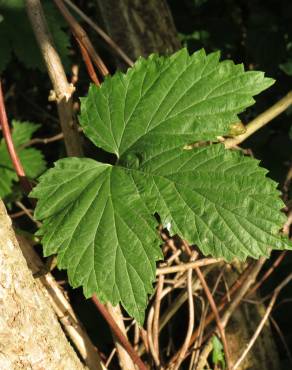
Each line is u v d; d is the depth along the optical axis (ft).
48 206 1.09
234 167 1.06
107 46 1.82
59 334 1.09
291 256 1.84
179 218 1.06
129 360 1.31
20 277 1.03
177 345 1.80
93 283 1.05
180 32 2.17
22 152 1.91
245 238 1.04
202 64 1.12
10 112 2.41
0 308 0.99
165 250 1.44
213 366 1.57
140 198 1.07
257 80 1.10
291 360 1.69
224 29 2.16
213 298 1.54
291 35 2.10
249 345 1.46
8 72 2.40
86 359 1.27
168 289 1.42
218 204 1.05
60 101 1.28
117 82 1.15
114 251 1.05
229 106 1.09
